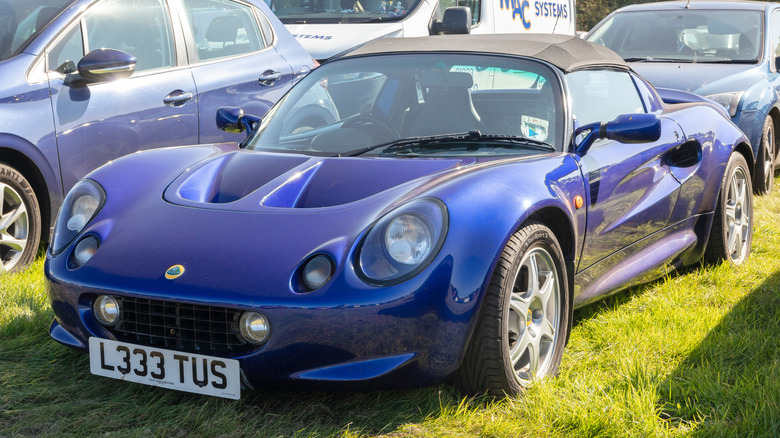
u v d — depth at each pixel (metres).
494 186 2.86
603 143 3.69
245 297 2.55
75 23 4.78
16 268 4.36
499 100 3.54
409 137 3.46
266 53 5.92
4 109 4.32
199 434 2.67
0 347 3.32
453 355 2.66
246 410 2.84
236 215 2.83
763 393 2.83
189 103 5.26
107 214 3.01
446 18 7.00
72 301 2.80
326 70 3.93
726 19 7.78
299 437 2.64
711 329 3.62
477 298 2.66
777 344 3.44
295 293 2.54
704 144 4.48
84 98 4.69
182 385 2.69
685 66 7.28
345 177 3.02
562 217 3.14
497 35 4.15
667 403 2.88
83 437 2.64
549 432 2.70
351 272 2.57
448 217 2.69
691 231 4.49
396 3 8.17
